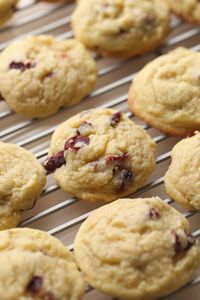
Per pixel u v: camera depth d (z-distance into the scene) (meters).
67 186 0.44
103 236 0.40
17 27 0.54
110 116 0.45
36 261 0.39
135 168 0.44
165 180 0.44
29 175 0.43
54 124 0.48
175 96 0.46
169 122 0.46
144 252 0.39
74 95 0.48
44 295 0.38
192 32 0.53
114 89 0.50
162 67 0.47
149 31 0.51
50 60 0.48
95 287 0.39
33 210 0.44
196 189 0.42
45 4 0.56
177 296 0.41
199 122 0.45
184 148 0.44
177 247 0.40
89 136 0.44
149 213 0.40
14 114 0.49
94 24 0.51
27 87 0.47
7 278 0.38
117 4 0.51
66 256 0.40
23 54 0.48
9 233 0.40
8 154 0.44
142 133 0.45
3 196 0.42
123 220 0.40
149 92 0.47
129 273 0.39
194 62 0.47
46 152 0.46
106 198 0.43
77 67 0.49
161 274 0.39
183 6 0.53
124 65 0.51
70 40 0.51
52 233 0.42
